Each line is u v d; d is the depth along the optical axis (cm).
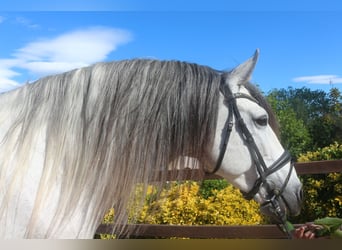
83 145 155
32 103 159
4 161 145
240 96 179
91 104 161
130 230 191
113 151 158
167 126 164
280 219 186
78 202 150
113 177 158
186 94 168
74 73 167
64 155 151
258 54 180
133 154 159
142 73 167
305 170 263
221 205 343
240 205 343
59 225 143
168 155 164
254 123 179
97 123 159
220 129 176
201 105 169
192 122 169
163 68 170
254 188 181
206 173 189
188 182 185
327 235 189
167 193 174
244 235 278
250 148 178
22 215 140
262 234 270
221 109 176
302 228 197
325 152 379
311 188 355
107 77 166
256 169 179
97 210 155
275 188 182
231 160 177
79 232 148
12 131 151
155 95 165
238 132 177
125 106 162
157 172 166
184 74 172
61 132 153
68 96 160
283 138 522
